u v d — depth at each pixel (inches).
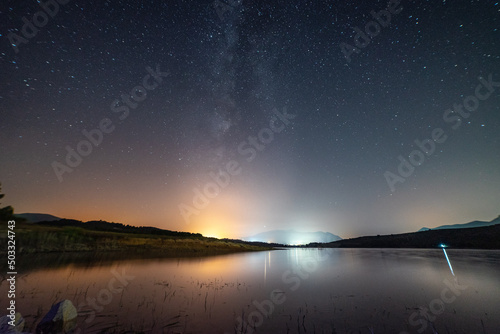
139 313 242.8
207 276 502.3
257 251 1700.3
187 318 233.8
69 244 826.2
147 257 826.8
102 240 978.1
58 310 194.9
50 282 365.1
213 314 249.6
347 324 226.7
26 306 245.1
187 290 359.9
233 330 207.0
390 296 347.6
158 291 343.9
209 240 1686.8
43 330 181.2
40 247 727.1
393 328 217.2
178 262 740.7
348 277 534.3
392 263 853.2
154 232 1531.7
